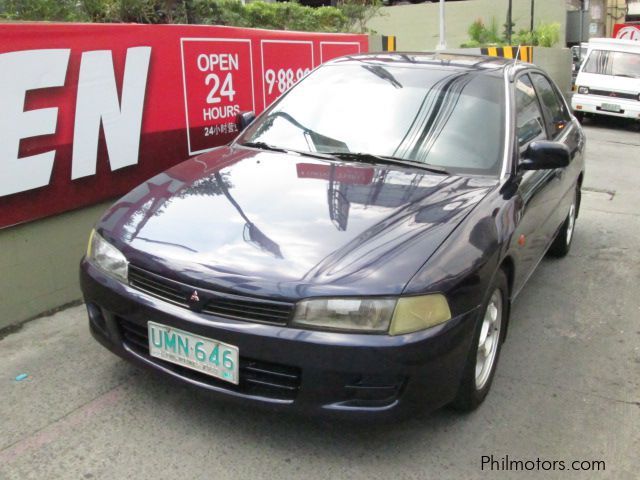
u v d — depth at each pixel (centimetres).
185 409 301
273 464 265
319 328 244
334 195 304
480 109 371
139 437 279
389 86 394
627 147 1225
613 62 1526
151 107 450
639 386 344
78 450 270
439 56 434
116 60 415
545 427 302
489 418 307
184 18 643
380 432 290
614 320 429
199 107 496
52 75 373
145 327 274
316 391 248
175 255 267
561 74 1795
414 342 244
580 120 1616
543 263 541
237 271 253
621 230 649
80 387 316
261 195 304
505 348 383
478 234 284
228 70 524
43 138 374
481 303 274
